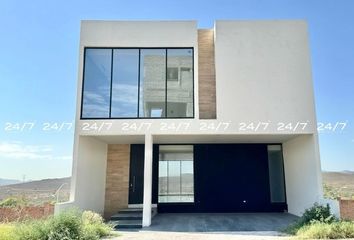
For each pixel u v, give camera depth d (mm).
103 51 11406
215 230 9227
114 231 9141
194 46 11414
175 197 13641
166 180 13750
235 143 14078
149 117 10984
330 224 8391
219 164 13992
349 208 9672
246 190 13789
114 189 13578
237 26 11500
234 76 11141
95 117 10969
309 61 11305
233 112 10914
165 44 11438
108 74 11242
